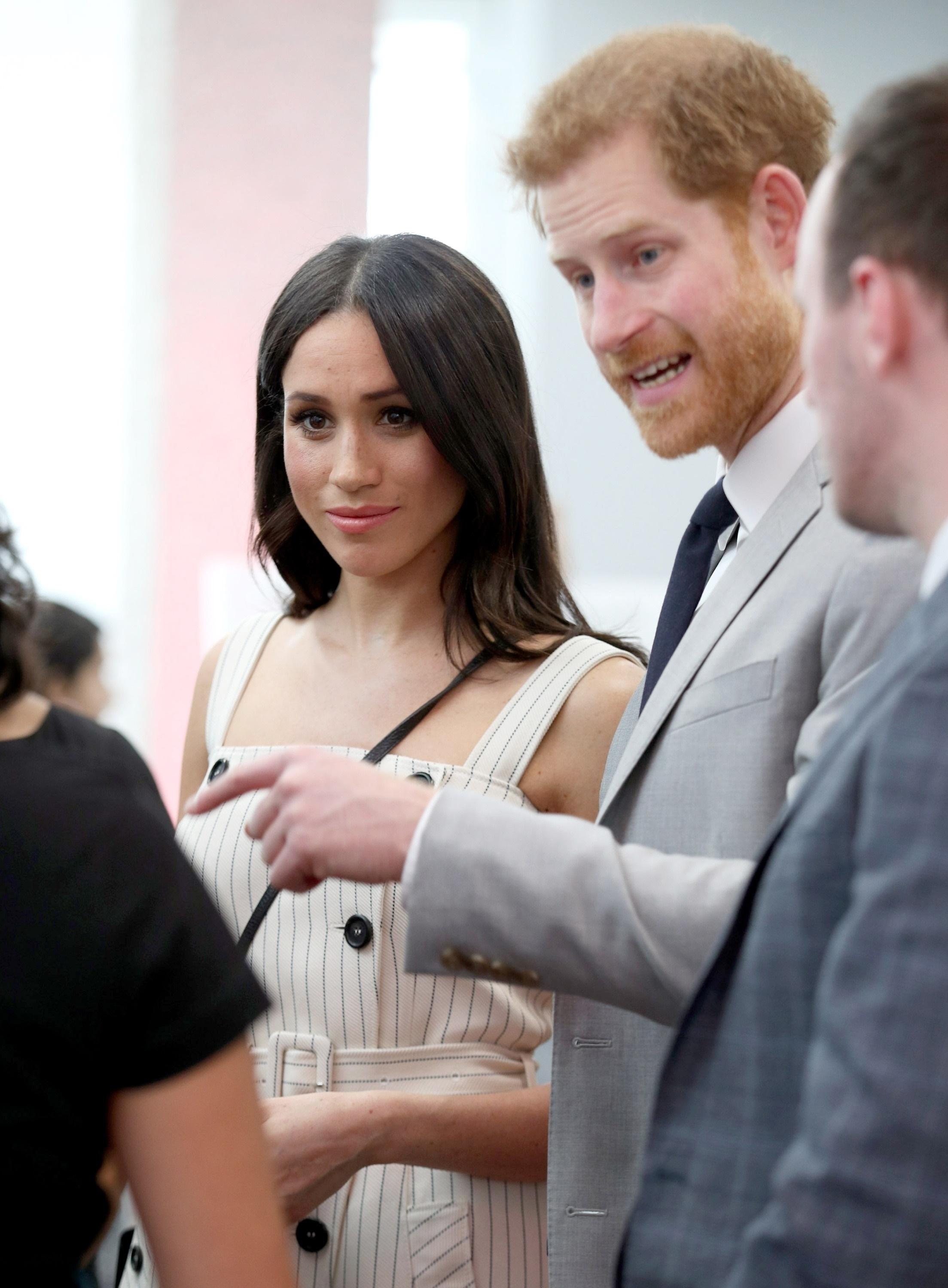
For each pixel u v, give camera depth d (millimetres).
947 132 873
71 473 4582
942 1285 728
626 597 4027
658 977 1108
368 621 1869
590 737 1730
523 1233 1605
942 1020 739
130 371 4598
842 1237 738
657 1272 934
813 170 1351
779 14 4336
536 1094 1612
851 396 917
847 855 859
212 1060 898
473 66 4594
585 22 4461
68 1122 860
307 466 1759
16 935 854
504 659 1793
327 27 4605
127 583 4570
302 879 1237
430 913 1151
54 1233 859
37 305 4578
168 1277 888
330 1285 1563
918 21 4285
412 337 1703
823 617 1246
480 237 4555
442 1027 1646
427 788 1226
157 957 882
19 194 4578
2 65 4562
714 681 1312
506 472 1790
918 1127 730
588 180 1328
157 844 922
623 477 4309
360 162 4613
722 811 1266
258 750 1818
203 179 4621
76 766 926
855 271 897
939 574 887
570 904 1129
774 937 885
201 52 4605
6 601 982
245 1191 899
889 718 816
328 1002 1645
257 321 4637
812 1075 787
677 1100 958
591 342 1387
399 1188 1578
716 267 1315
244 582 4551
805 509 1321
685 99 1291
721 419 1364
